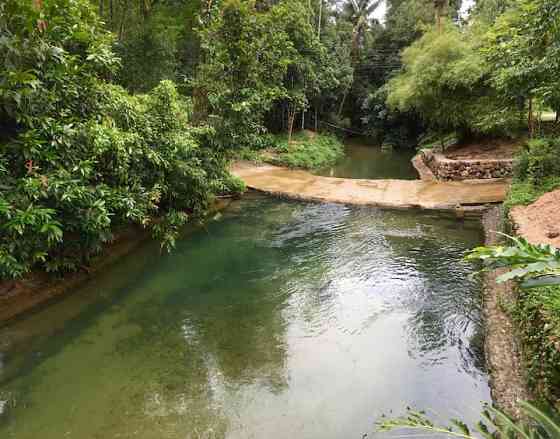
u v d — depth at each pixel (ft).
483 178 36.47
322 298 17.02
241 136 27.58
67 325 14.55
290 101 57.21
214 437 9.86
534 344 10.53
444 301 16.69
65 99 15.35
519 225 17.24
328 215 28.66
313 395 11.34
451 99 41.04
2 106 12.94
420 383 11.85
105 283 17.65
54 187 13.30
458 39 41.52
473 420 10.30
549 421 5.40
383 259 21.07
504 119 30.86
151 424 10.23
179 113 23.56
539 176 23.48
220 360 12.86
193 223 25.90
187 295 17.10
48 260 15.80
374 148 76.02
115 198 15.98
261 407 10.87
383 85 75.56
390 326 14.92
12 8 12.03
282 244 23.31
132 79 33.99
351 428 10.15
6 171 12.86
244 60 26.21
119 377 11.95
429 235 24.43
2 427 10.01
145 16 36.68
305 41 54.34
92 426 10.12
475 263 20.22
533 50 20.95
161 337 14.03
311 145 59.57
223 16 25.85
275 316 15.56
